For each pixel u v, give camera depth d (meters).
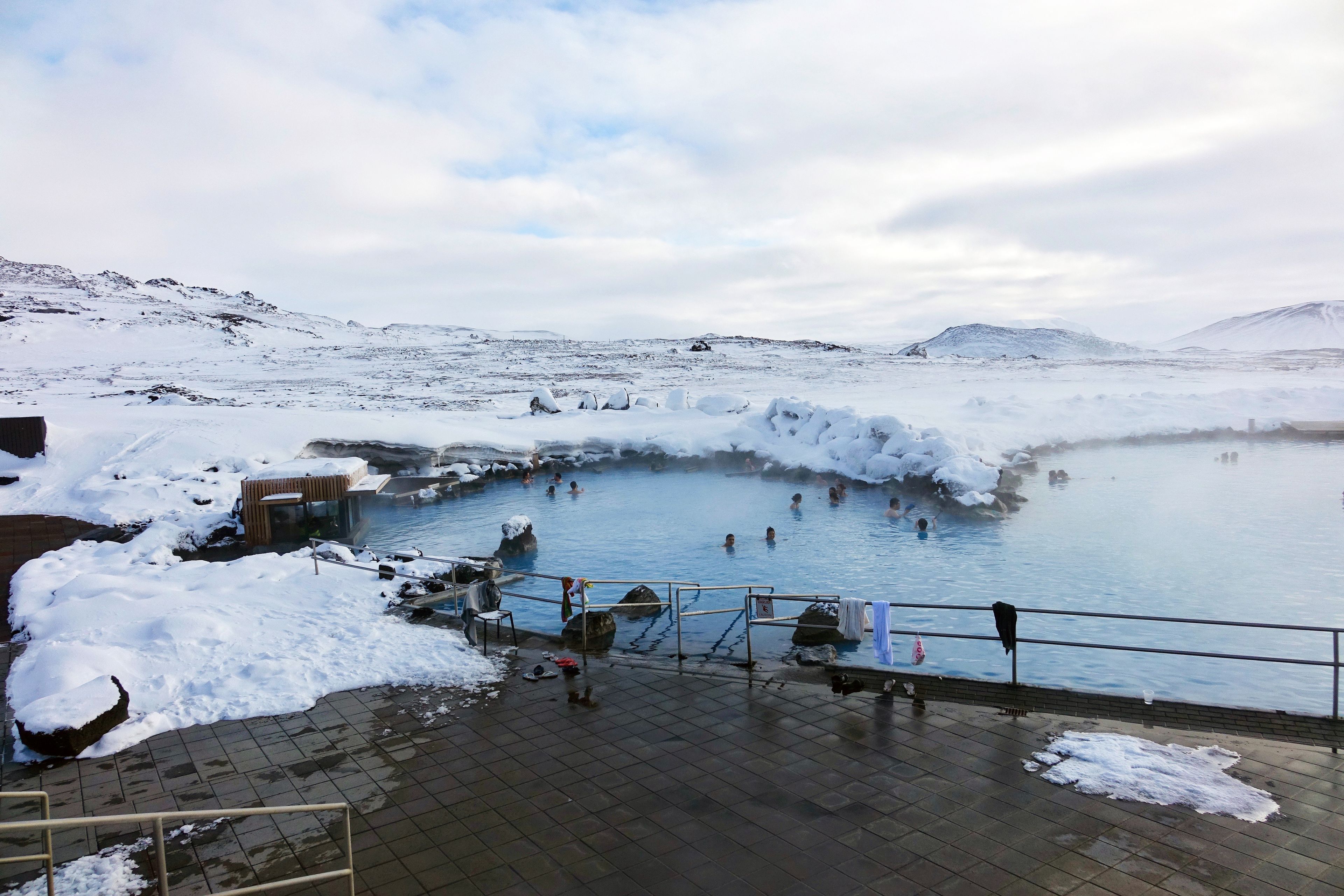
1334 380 62.38
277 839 6.53
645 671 10.28
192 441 29.41
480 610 11.84
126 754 8.20
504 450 35.72
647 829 6.52
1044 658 13.43
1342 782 6.96
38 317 129.00
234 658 10.82
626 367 95.75
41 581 15.40
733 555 21.09
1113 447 35.53
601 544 22.78
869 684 9.61
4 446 27.30
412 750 8.14
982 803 6.77
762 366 96.25
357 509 24.86
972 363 102.81
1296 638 14.18
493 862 6.12
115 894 5.80
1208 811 6.54
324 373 88.19
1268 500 25.36
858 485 29.91
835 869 5.91
